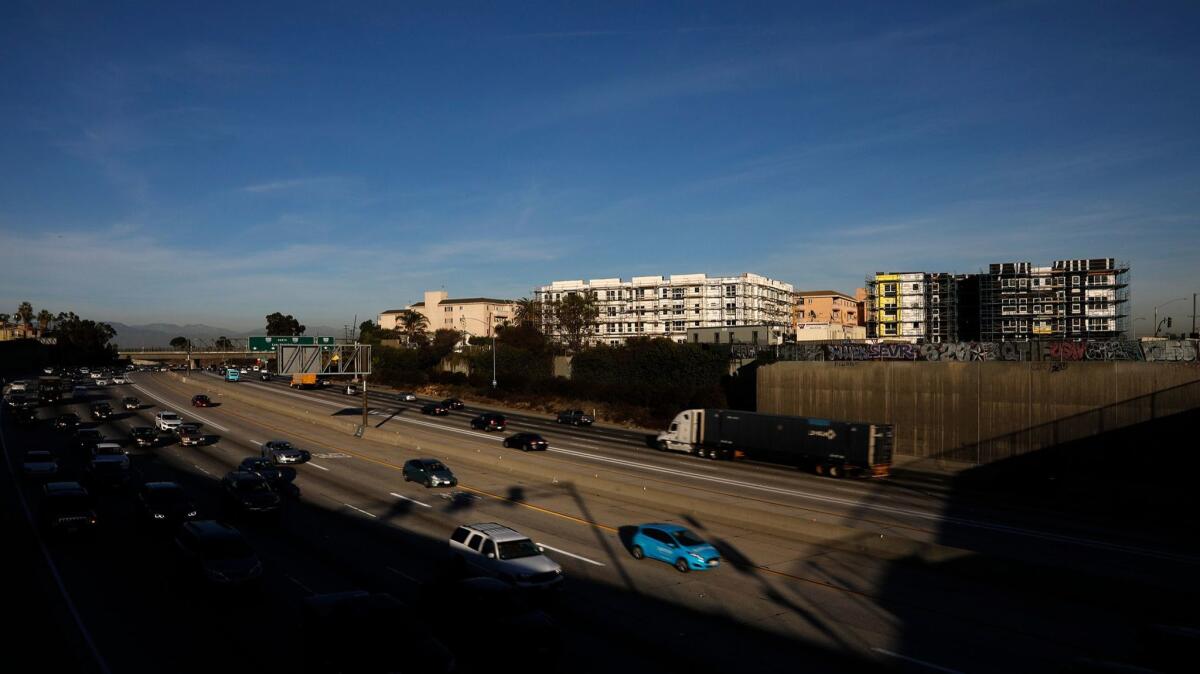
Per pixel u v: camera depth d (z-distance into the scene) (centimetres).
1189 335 6291
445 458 4825
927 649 1656
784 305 16275
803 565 2395
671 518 3103
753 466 4803
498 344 12075
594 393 8306
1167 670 1488
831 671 1524
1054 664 1570
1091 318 12244
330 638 1366
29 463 3956
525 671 1456
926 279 12988
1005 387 4606
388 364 13000
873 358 5369
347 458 4797
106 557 2361
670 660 1570
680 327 14275
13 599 1914
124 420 6625
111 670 1452
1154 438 4012
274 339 6262
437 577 1786
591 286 15138
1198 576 2303
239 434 5900
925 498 3769
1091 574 1998
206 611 1825
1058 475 4203
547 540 2692
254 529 2789
